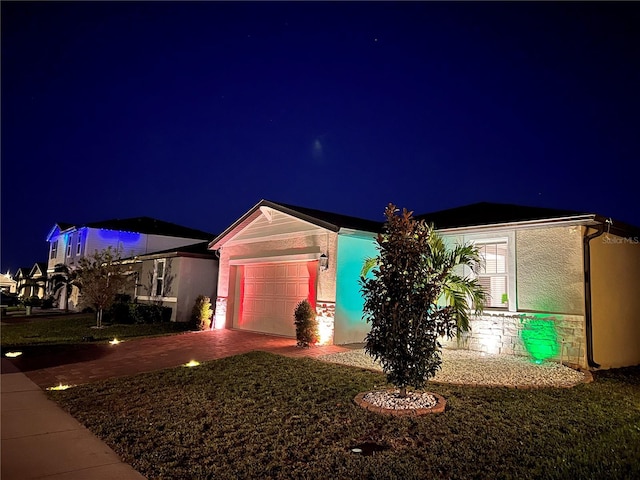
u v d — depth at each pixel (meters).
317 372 8.58
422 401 6.36
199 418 6.05
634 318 10.93
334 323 12.12
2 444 5.26
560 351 9.52
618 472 4.32
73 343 13.34
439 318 6.49
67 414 6.46
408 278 6.38
